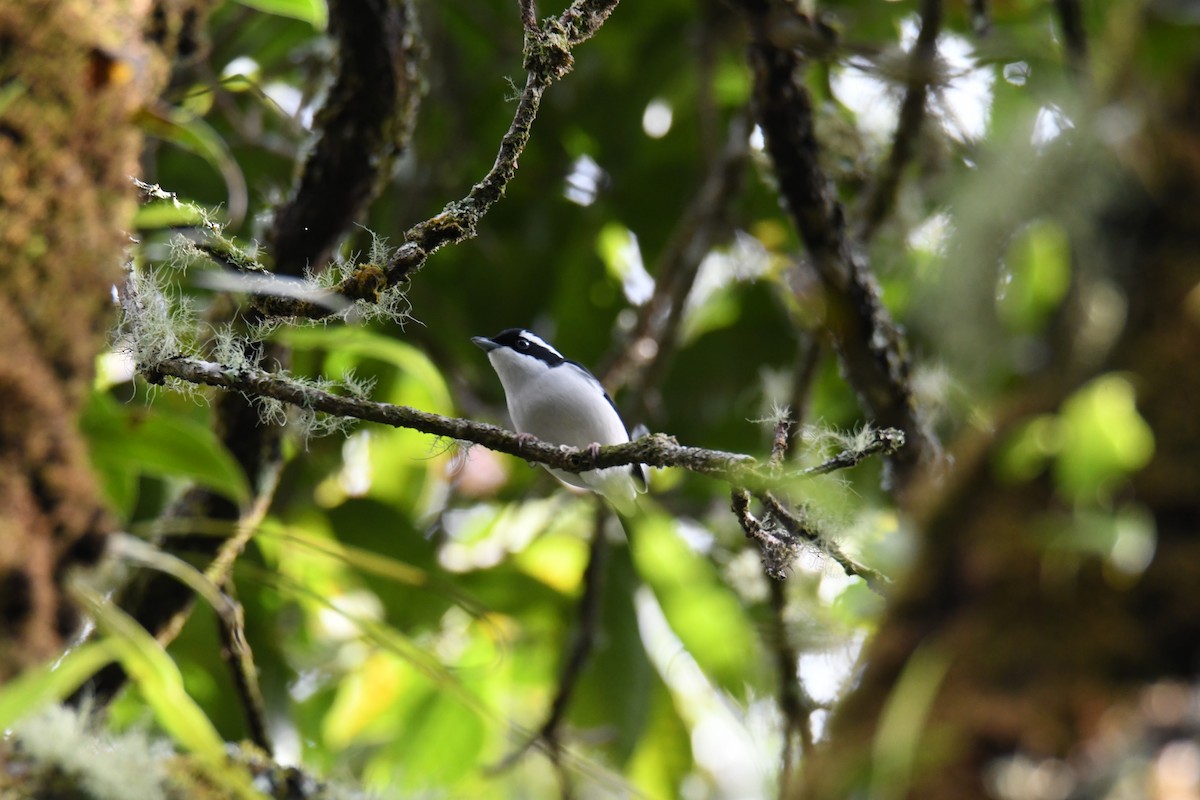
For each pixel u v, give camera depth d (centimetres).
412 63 721
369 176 709
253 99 1067
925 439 670
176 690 333
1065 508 254
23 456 314
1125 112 284
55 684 297
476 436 580
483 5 1134
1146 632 242
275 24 1055
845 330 681
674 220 1163
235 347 562
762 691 538
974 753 241
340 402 563
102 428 455
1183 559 242
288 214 706
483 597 1037
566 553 1138
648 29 1102
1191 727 231
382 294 523
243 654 688
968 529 264
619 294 1189
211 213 556
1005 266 313
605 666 992
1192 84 280
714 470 546
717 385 1117
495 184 530
